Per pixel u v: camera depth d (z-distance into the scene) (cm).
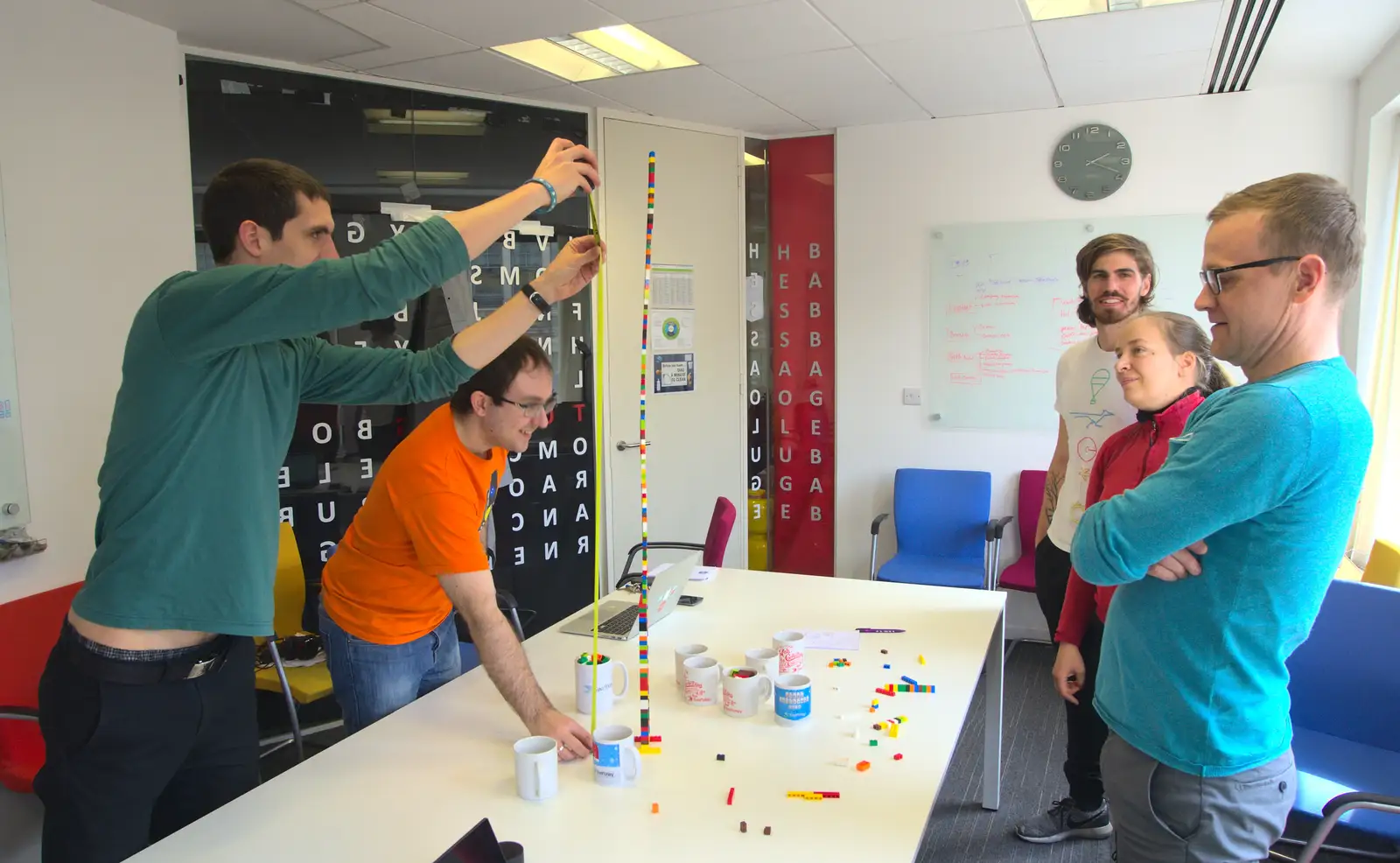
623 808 140
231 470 142
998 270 434
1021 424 437
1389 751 208
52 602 242
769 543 500
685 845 129
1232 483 113
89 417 271
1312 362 118
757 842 129
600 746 147
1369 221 351
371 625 196
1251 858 127
